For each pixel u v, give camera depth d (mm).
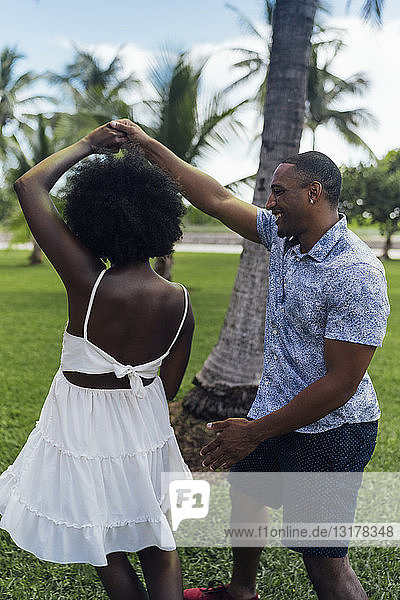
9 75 25891
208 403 5051
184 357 2277
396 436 5027
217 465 2197
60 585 2793
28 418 5223
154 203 2018
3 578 2840
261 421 2098
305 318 2080
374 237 39750
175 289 2145
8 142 21781
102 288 1965
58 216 2008
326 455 2135
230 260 25062
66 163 2105
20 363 7418
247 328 5047
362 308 1955
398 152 29719
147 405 2102
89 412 1998
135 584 2084
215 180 2527
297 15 4754
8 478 2139
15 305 12328
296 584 2877
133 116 12039
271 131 4871
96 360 1994
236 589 2611
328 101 22422
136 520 2047
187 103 11812
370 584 2871
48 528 1976
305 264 2088
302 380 2150
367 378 2207
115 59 26359
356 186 27812
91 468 1978
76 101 12992
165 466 2174
